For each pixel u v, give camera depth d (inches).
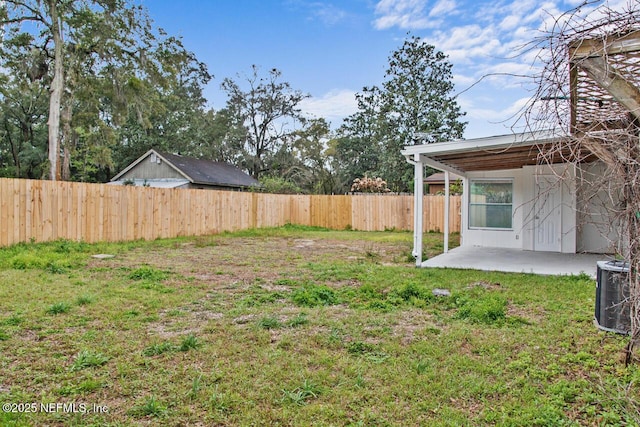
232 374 119.7
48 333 152.3
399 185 975.6
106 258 332.8
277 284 247.3
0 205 331.6
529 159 315.3
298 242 494.3
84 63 656.4
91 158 847.1
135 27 637.9
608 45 90.3
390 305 195.9
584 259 331.0
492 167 393.1
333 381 115.6
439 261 324.5
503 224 409.1
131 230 447.5
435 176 934.4
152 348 138.3
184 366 125.0
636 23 85.2
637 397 103.7
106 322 166.6
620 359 128.2
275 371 121.7
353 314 182.4
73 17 601.6
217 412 99.3
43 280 238.1
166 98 1007.6
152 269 276.5
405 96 975.6
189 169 880.3
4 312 176.6
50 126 610.2
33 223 356.2
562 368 123.1
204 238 500.4
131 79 638.5
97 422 94.5
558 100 96.3
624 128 98.1
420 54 990.4
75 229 391.9
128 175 908.6
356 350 138.9
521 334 152.6
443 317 177.5
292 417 97.1
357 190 783.7
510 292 219.8
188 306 194.4
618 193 94.4
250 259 350.0
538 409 99.5
